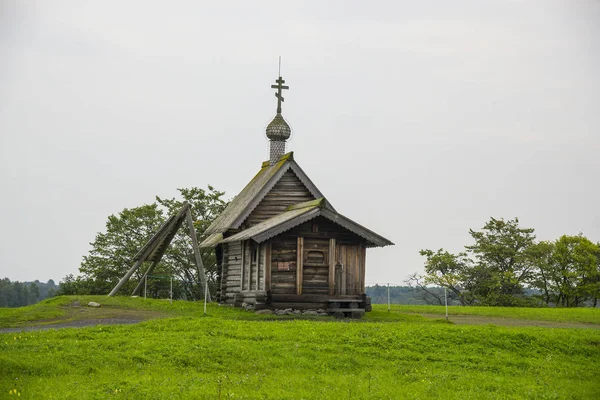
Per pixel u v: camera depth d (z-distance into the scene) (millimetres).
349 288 39031
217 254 53531
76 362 22797
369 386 20641
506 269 79188
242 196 51281
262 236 36906
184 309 39938
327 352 25750
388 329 29531
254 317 35625
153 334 27328
